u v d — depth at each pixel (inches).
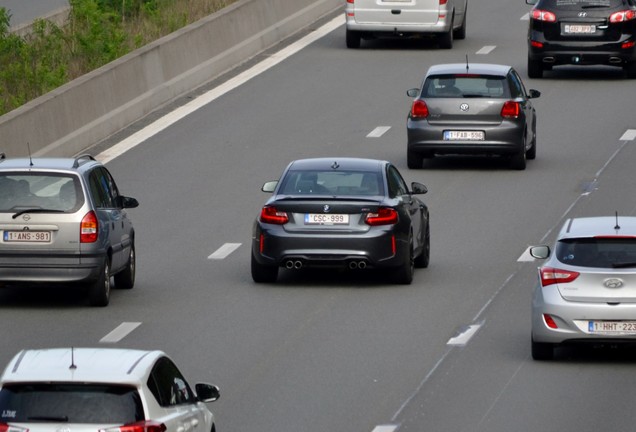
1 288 2054.6
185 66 3422.7
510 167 2812.5
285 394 1520.7
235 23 3727.9
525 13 4389.8
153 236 2383.1
